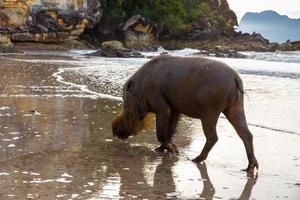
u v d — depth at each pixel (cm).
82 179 679
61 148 853
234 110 808
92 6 6050
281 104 1514
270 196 635
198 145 938
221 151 892
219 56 5016
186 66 844
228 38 7594
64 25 5650
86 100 1456
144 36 6838
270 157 855
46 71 2412
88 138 947
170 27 7500
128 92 918
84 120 1124
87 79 2117
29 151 818
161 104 877
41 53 4497
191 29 7512
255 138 1016
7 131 962
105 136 972
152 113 941
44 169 718
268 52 6431
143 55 4619
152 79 883
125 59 4009
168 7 7806
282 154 878
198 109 824
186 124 1150
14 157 776
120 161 795
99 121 1120
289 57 4584
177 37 7519
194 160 817
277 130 1110
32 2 5356
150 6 7631
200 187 668
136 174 720
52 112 1207
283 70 2984
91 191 627
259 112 1357
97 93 1645
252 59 4575
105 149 871
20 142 877
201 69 820
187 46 7319
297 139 1012
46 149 838
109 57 4312
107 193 622
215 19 9375
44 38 5466
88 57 4150
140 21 6738
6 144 857
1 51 4312
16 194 601
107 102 1434
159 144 942
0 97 1422
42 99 1427
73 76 2225
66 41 5781
